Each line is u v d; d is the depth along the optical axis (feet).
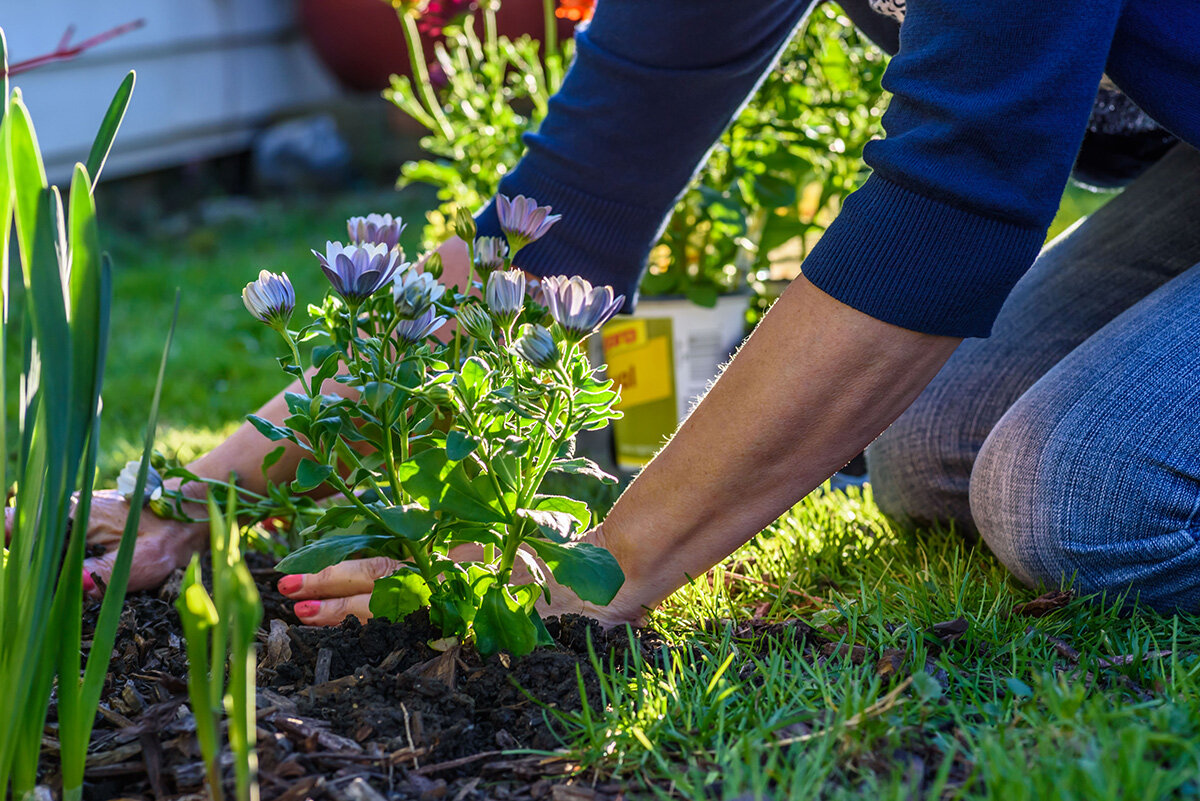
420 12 5.31
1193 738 2.75
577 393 3.09
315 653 3.24
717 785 2.79
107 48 11.17
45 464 2.64
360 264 2.96
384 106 14.12
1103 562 3.40
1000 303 3.09
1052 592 3.45
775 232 5.07
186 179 12.97
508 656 3.16
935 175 2.98
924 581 3.58
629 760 2.88
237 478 3.82
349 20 13.32
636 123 3.68
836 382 3.10
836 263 3.06
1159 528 3.35
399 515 3.05
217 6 12.50
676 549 3.31
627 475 4.93
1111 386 3.44
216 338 7.59
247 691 2.45
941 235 3.01
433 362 3.17
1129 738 2.62
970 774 2.77
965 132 2.96
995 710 2.93
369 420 3.10
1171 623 3.41
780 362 3.12
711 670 3.17
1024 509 3.46
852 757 2.80
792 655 3.16
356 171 13.87
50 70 10.62
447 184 5.49
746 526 3.29
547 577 3.42
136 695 3.12
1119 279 4.16
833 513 4.22
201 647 2.55
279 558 4.07
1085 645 3.23
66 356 2.54
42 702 2.71
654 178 3.77
